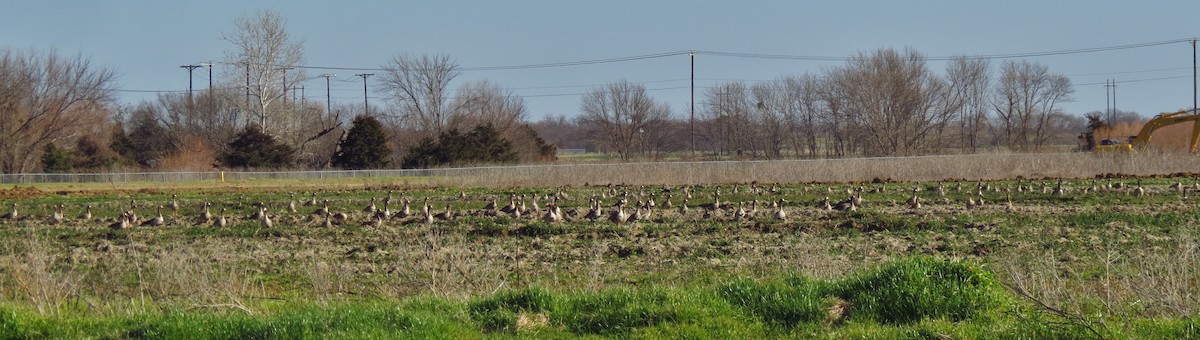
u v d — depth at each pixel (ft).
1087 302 39.65
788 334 34.78
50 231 85.81
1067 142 369.09
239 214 103.76
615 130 289.74
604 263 59.93
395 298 44.21
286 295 49.67
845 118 247.91
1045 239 66.54
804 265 49.16
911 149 236.22
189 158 209.87
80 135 222.69
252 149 210.59
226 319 36.88
